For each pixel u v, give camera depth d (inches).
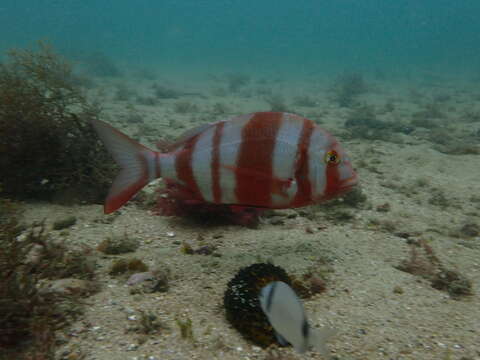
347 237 42.8
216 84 246.1
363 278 33.4
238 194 19.9
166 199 46.2
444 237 45.3
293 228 45.4
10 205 29.2
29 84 48.1
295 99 187.0
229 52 658.8
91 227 41.4
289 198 19.6
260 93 209.9
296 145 19.0
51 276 29.0
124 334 23.9
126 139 19.5
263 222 46.6
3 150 44.7
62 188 48.8
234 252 37.1
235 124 19.4
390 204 56.8
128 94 169.6
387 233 45.4
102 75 248.4
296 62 489.7
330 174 19.2
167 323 25.3
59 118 49.7
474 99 200.7
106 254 35.5
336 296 30.3
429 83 280.5
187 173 19.9
